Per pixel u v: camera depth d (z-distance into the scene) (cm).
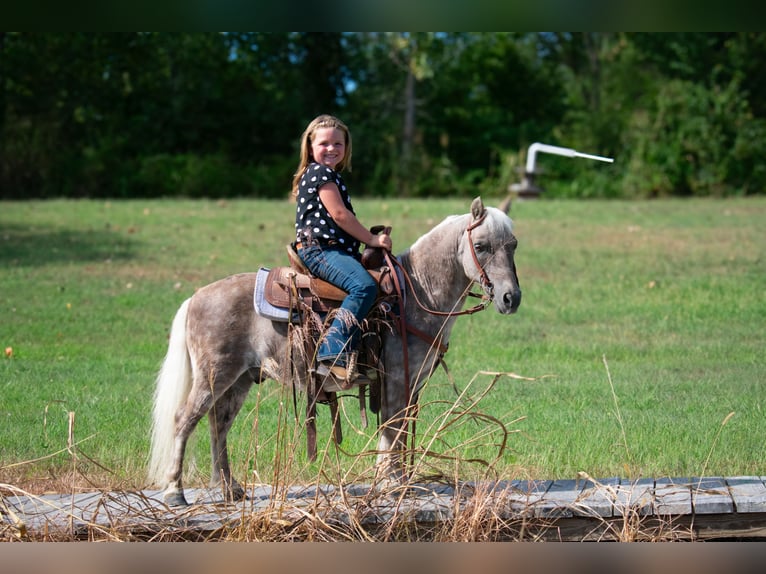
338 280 629
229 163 3756
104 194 3509
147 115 3853
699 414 895
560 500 631
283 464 662
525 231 2238
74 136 3759
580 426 853
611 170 3881
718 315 1395
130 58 3738
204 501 657
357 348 626
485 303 659
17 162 3375
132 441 812
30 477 726
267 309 633
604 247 2008
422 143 4216
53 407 917
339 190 639
